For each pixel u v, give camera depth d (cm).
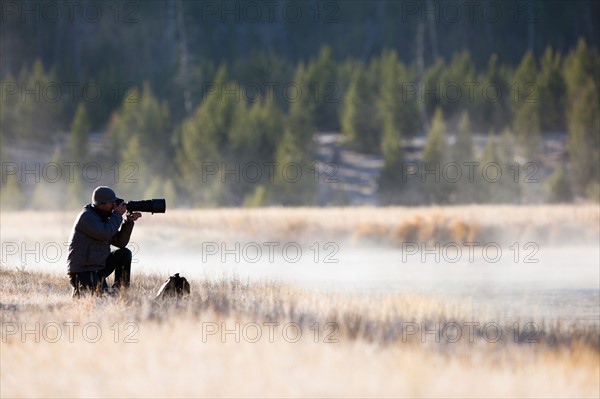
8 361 3150
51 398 2777
